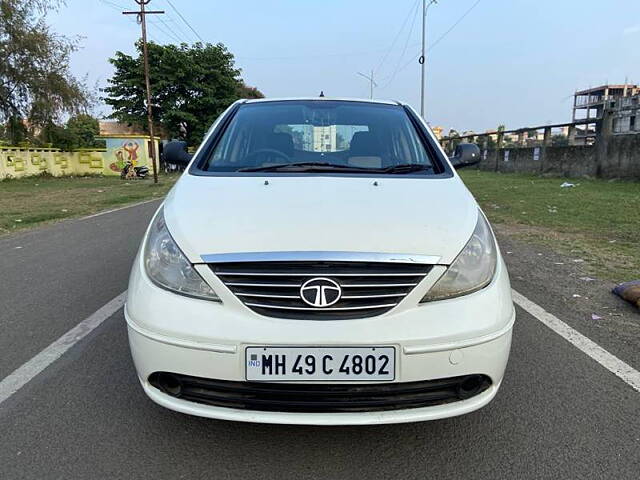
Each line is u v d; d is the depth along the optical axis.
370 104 3.62
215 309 1.99
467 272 2.09
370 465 2.11
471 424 2.39
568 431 2.32
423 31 30.92
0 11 21.83
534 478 2.02
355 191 2.49
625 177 15.13
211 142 3.14
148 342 2.04
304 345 1.91
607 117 16.00
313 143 3.15
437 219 2.23
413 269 2.02
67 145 25.88
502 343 2.07
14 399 2.61
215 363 1.95
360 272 1.98
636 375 2.84
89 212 10.57
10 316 3.85
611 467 2.07
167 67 33.53
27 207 11.59
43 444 2.23
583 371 2.90
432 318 1.97
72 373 2.90
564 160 18.36
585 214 8.66
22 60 22.73
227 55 36.09
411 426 2.38
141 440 2.26
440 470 2.08
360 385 1.95
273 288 1.98
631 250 5.87
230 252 2.02
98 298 4.28
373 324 1.94
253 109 3.50
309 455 2.17
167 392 2.09
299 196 2.41
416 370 1.95
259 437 2.29
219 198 2.42
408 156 3.06
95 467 2.08
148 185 19.50
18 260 5.84
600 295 4.23
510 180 17.38
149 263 2.21
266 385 1.96
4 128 23.62
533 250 5.98
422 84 31.39
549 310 3.88
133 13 21.61
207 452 2.19
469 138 27.77
